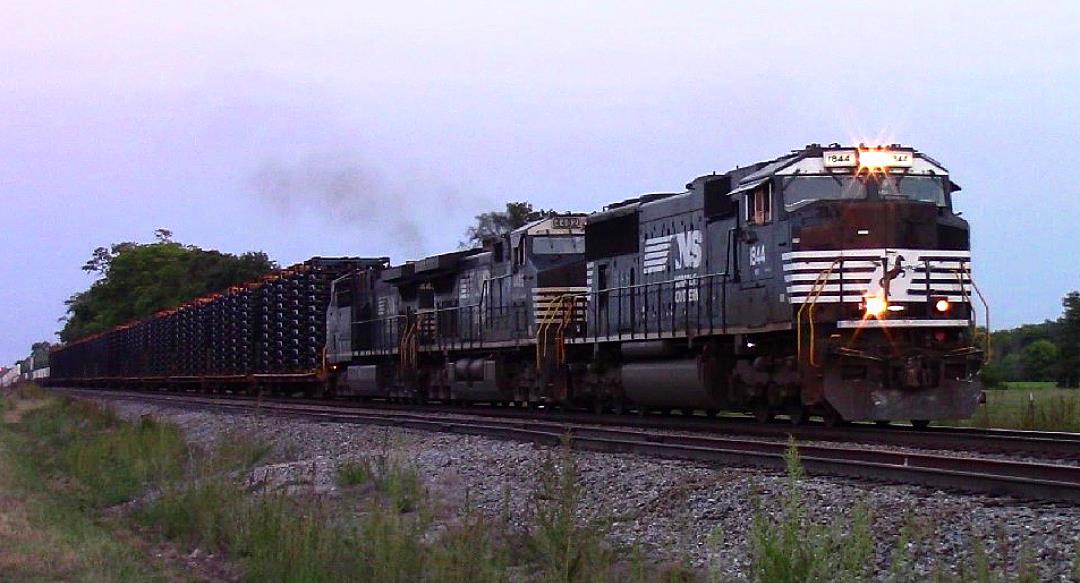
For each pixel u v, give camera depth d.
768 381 22.02
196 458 23.41
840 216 20.34
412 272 39.47
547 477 12.04
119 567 13.02
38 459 27.53
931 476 12.67
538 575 10.67
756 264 21.81
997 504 11.40
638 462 16.39
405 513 15.05
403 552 11.03
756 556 9.64
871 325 20.06
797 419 21.86
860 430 19.64
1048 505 11.14
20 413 52.69
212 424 33.53
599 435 20.02
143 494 19.39
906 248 20.34
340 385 46.16
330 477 19.19
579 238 32.09
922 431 19.72
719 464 15.71
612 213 28.03
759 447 16.50
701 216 24.02
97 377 90.81
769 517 11.72
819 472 14.20
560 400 30.19
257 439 26.08
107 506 19.25
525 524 12.66
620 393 27.61
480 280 34.94
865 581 9.48
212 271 99.69
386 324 41.66
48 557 13.56
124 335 83.12
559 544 10.37
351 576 11.13
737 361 23.23
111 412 39.97
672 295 25.02
